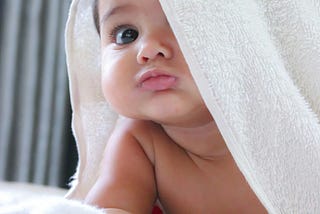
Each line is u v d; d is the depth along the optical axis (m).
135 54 0.69
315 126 0.68
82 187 0.83
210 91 0.62
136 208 0.76
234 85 0.64
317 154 0.66
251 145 0.65
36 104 2.09
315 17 0.77
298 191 0.66
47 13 2.07
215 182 0.76
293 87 0.69
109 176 0.77
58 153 2.12
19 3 2.04
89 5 0.81
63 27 2.09
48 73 2.09
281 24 0.75
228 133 0.62
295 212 0.66
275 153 0.65
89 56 0.83
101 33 0.76
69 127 2.16
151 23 0.69
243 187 0.75
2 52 2.04
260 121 0.65
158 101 0.68
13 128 2.07
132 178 0.77
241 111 0.64
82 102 0.83
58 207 0.55
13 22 2.04
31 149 2.09
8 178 2.06
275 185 0.65
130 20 0.71
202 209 0.77
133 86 0.69
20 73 2.07
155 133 0.80
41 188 1.50
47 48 2.08
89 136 0.84
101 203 0.75
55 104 2.11
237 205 0.75
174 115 0.69
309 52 0.75
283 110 0.66
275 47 0.73
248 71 0.65
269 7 0.75
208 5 0.64
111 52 0.72
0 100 2.05
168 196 0.79
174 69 0.67
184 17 0.63
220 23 0.65
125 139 0.80
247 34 0.66
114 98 0.71
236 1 0.67
